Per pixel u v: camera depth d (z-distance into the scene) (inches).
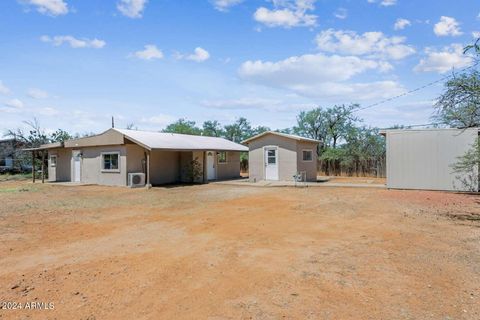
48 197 559.5
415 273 184.5
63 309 145.3
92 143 813.2
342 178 965.2
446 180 573.3
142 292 163.0
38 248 243.4
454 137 566.6
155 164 804.6
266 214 377.4
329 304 147.6
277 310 142.3
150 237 275.1
